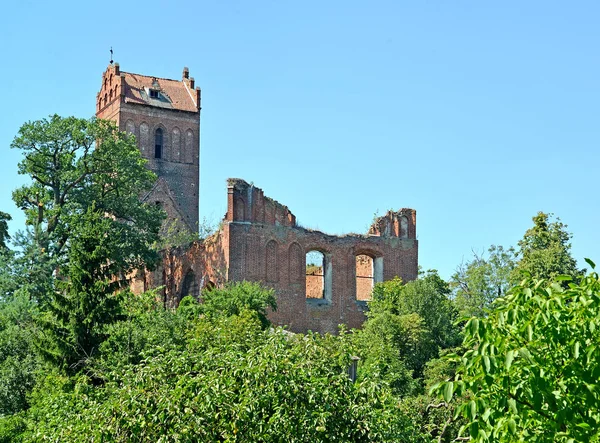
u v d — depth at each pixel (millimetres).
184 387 26672
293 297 68688
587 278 18359
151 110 99938
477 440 18141
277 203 69375
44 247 69562
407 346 57375
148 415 26688
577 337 17797
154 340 43844
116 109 99062
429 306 62375
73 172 70125
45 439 29703
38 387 45031
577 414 17703
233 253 67000
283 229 69188
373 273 73062
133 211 72062
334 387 27219
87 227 51469
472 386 17812
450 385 17844
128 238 70625
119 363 40469
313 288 77000
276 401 26172
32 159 70812
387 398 30297
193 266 72812
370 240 72500
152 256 71812
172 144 100812
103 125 72312
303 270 69562
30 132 70000
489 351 17516
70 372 45688
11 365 49031
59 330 47531
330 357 31812
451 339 60719
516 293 18328
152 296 59344
